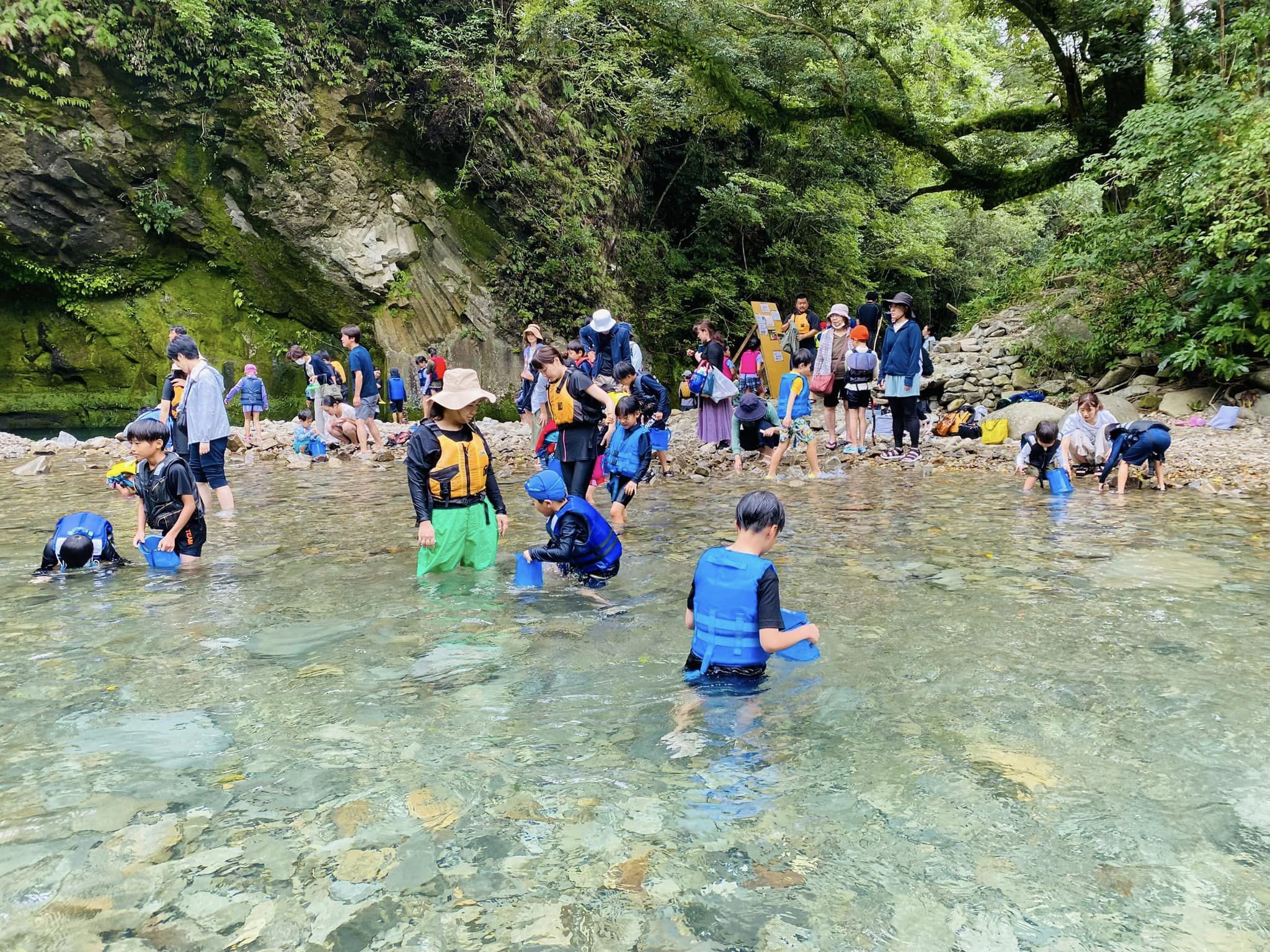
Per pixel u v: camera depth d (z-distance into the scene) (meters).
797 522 7.11
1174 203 13.53
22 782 2.71
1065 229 19.06
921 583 5.05
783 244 26.73
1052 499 8.21
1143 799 2.53
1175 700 3.26
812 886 2.14
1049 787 2.61
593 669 3.70
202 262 20.25
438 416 5.50
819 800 2.56
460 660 3.82
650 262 24.88
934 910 2.04
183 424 7.89
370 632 4.24
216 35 18.69
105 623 4.43
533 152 22.30
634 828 2.42
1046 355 16.59
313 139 19.81
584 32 22.67
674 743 2.96
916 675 3.57
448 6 21.55
